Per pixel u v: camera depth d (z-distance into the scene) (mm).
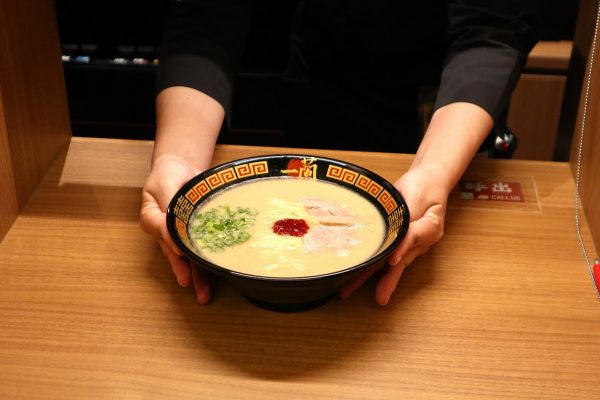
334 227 1015
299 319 986
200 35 1396
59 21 2607
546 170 1369
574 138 1359
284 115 1976
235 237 990
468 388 880
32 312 992
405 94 1754
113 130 2764
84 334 956
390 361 920
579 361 925
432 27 1637
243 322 981
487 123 1263
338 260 946
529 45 1406
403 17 1642
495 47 1348
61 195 1261
